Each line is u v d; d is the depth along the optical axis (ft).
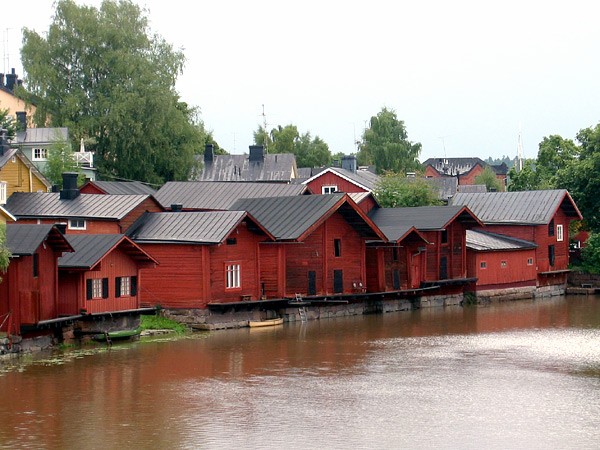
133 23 408.26
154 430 143.84
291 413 153.48
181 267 240.12
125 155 391.86
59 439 139.23
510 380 178.50
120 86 393.50
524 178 427.74
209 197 316.19
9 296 191.93
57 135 372.99
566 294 355.15
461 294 314.55
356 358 201.77
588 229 377.09
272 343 220.84
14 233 193.77
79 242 212.64
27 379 176.65
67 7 402.31
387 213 312.71
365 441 138.10
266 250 256.52
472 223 313.53
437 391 169.48
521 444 136.77
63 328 207.41
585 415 152.46
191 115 423.64
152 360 197.06
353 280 277.23
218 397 164.55
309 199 267.18
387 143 602.03
